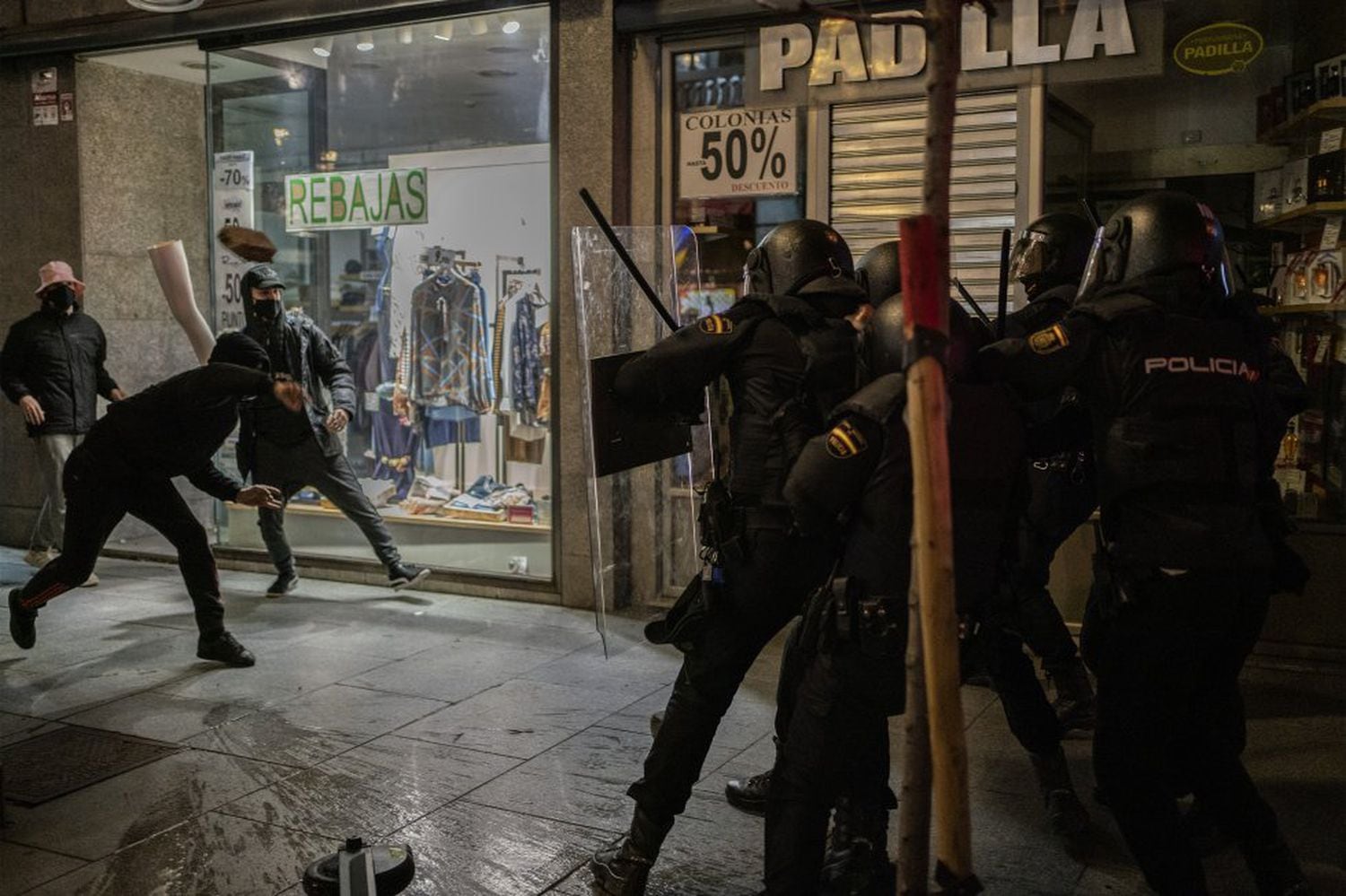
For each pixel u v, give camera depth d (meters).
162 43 7.21
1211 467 2.66
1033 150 5.39
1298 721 4.45
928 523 1.74
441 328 6.91
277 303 6.23
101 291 7.80
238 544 7.47
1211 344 2.72
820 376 2.95
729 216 5.99
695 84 5.99
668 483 5.90
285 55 7.07
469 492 6.87
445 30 6.60
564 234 6.17
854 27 5.61
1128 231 2.85
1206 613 2.64
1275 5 5.09
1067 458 3.88
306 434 6.32
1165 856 2.66
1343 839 3.45
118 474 4.91
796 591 2.98
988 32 5.40
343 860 2.48
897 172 5.61
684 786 3.06
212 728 4.49
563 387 6.24
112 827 3.62
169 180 8.18
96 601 6.54
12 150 7.80
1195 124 5.26
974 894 1.74
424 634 5.83
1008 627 3.42
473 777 4.00
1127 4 5.20
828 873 3.14
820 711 2.58
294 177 7.18
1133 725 2.68
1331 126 4.95
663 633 3.13
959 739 1.73
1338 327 5.04
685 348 3.03
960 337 2.52
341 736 4.39
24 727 4.52
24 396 6.89
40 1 7.50
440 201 6.83
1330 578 5.00
